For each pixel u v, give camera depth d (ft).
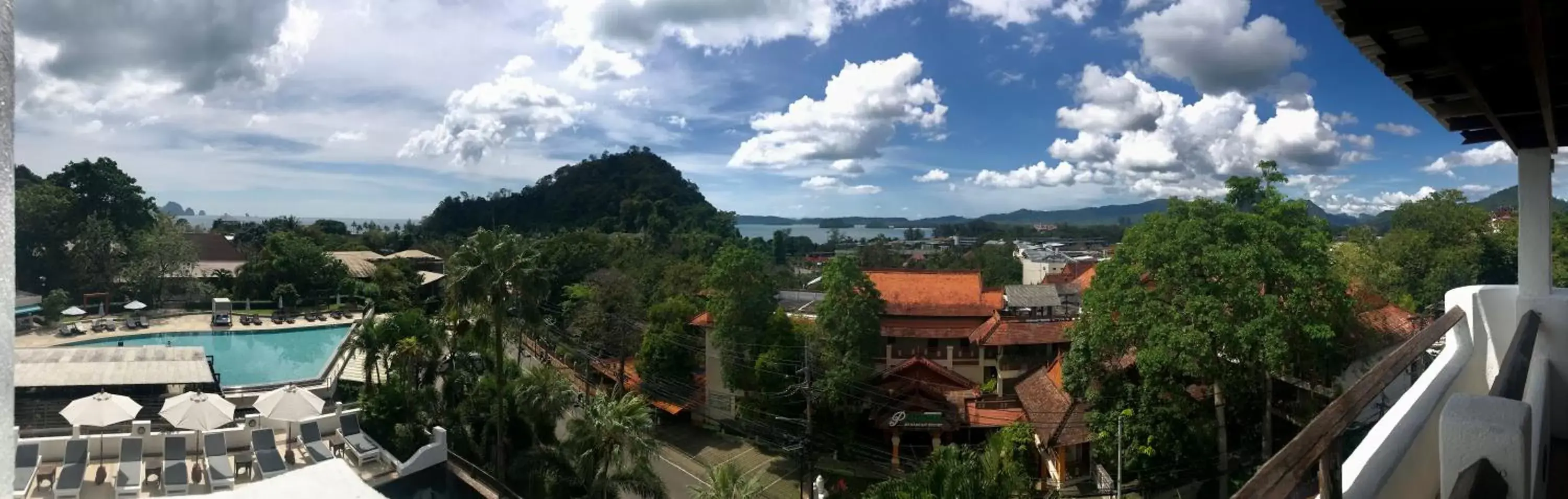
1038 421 75.05
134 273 173.58
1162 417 60.29
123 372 88.43
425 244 325.62
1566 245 102.99
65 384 82.58
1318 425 8.36
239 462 65.72
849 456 88.38
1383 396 65.00
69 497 56.03
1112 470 65.62
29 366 87.15
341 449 73.15
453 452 75.66
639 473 64.64
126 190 186.80
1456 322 15.98
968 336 101.76
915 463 80.59
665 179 462.60
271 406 72.69
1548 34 9.61
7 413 3.49
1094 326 62.54
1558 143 16.16
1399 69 11.47
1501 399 8.27
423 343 85.66
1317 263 56.65
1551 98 12.33
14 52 3.60
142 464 61.77
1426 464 12.24
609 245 208.33
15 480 3.61
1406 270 117.08
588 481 64.75
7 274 3.47
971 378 102.01
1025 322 98.48
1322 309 57.26
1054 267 215.51
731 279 94.89
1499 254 113.50
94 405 66.28
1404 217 126.00
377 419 80.02
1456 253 113.50
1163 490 62.59
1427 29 9.45
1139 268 61.31
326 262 194.49
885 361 102.32
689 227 335.47
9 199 3.50
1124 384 64.44
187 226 231.71
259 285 185.26
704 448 95.45
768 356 89.61
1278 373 59.21
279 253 190.60
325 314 172.96
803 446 76.18
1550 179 17.35
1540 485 11.73
